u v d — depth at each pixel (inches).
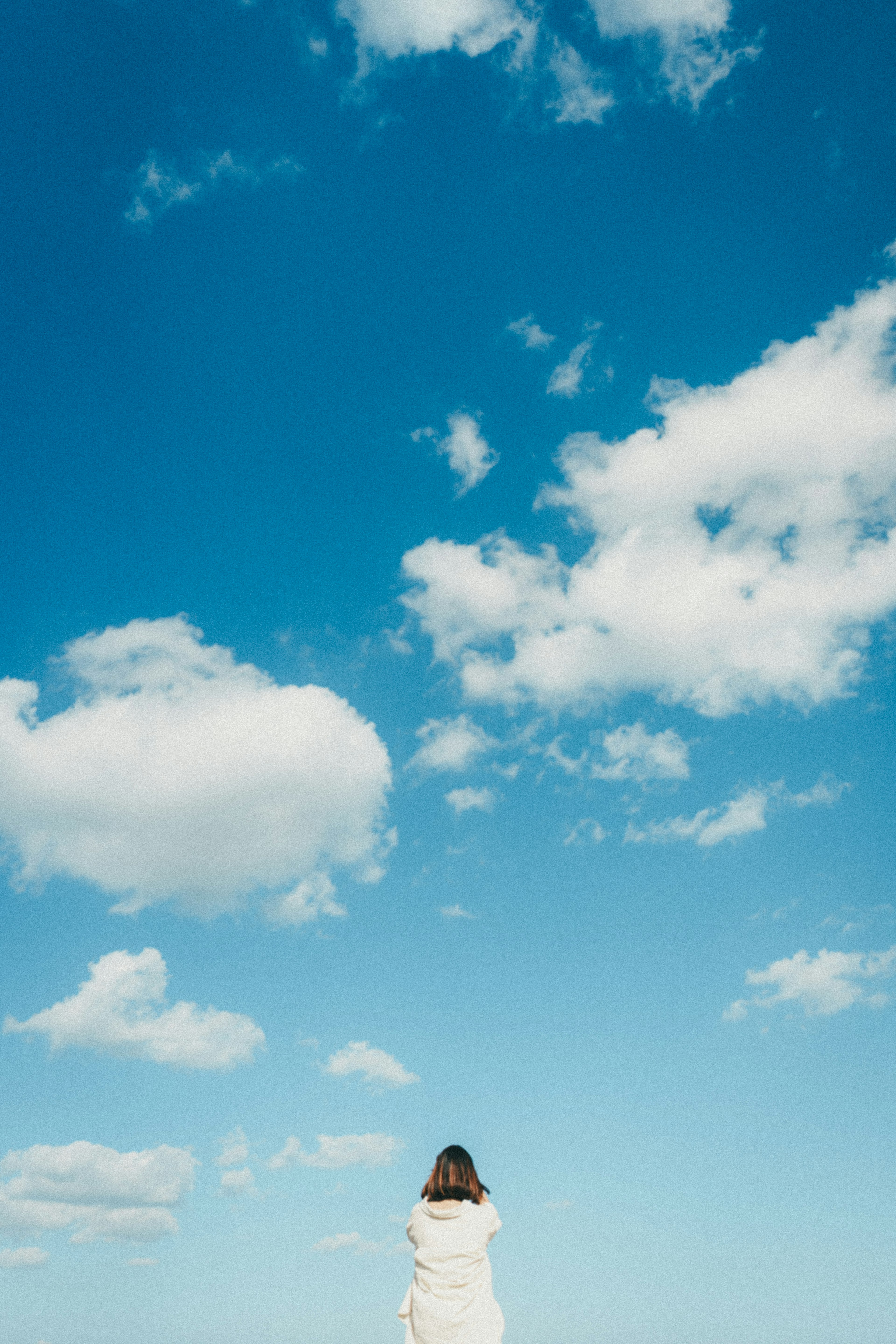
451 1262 337.4
